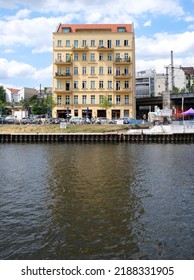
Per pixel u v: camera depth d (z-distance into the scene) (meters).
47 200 18.91
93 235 13.71
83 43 86.56
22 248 12.57
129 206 17.59
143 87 156.12
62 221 15.39
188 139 57.81
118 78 86.44
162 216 16.02
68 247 12.62
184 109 93.62
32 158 37.03
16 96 172.62
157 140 57.62
